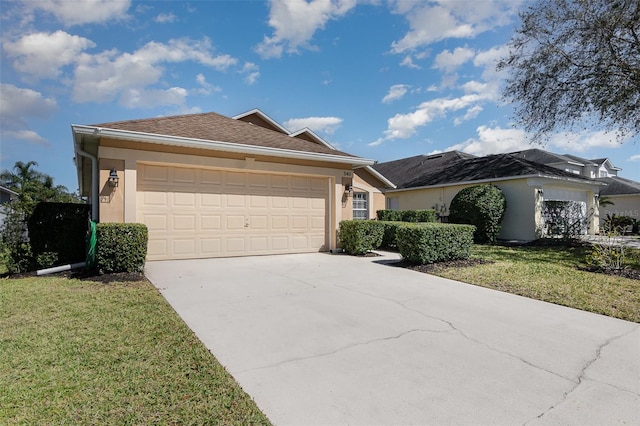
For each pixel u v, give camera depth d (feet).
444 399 8.88
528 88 44.06
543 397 9.04
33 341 12.13
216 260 29.76
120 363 10.55
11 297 17.84
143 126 28.73
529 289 20.79
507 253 36.86
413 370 10.46
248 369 10.43
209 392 9.04
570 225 46.83
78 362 10.59
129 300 17.24
